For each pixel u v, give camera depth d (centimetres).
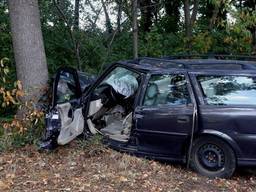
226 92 716
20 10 890
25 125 822
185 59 801
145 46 1458
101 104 816
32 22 898
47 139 772
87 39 1391
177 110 725
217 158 709
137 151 754
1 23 1273
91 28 1411
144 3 1677
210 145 712
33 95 864
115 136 789
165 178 680
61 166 708
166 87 740
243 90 712
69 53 1353
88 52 1382
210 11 1662
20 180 648
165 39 1531
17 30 895
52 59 1294
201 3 1655
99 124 825
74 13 1370
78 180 647
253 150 696
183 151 727
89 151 759
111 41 1368
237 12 1162
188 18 1528
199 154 719
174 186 651
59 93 790
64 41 1348
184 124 719
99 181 647
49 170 693
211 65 741
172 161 736
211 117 708
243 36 1220
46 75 914
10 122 914
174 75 739
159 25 1794
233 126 700
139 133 748
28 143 808
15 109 1078
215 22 1398
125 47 1434
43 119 812
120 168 704
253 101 705
